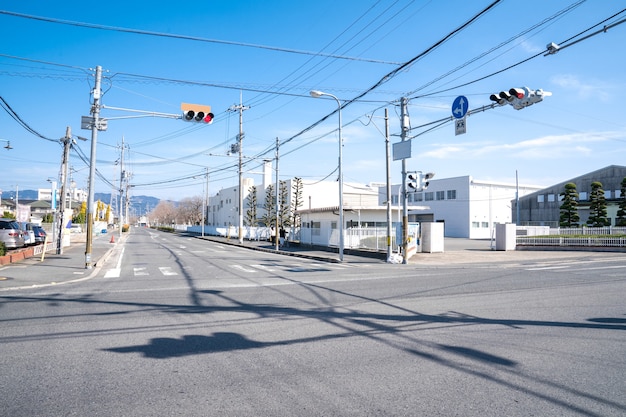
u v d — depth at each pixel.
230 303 9.55
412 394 4.39
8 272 15.23
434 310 8.76
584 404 4.15
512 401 4.22
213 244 41.69
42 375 4.92
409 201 65.06
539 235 30.88
